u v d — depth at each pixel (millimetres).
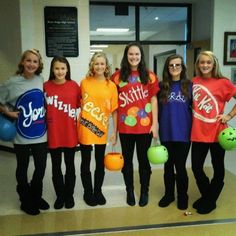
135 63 2812
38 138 2758
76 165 4301
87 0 4758
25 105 2689
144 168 3049
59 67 2783
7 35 4848
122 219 2770
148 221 2729
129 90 2857
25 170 2830
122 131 2934
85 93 2863
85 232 2539
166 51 9438
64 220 2762
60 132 2865
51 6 4672
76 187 3553
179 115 2840
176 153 2943
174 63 2803
